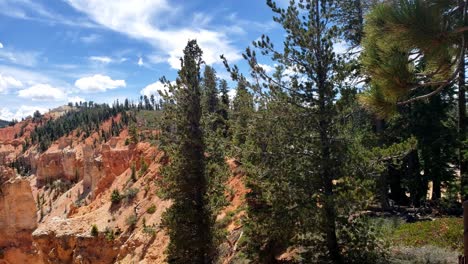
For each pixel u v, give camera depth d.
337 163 11.41
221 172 20.06
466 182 16.22
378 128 18.58
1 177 32.81
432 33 4.61
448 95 19.78
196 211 19.05
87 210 53.09
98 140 138.00
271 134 12.09
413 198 19.97
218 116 20.45
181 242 18.86
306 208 11.25
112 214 41.81
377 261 11.12
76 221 42.47
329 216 11.05
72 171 112.38
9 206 32.47
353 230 11.23
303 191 11.55
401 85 5.34
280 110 11.98
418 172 20.38
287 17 11.47
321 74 11.64
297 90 11.81
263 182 12.44
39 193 110.69
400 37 4.82
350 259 11.19
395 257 11.50
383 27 4.96
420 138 19.14
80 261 37.28
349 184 11.45
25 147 169.88
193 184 19.25
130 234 36.81
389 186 21.98
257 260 14.08
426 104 19.42
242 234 18.19
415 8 4.59
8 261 31.56
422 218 15.80
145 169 50.66
